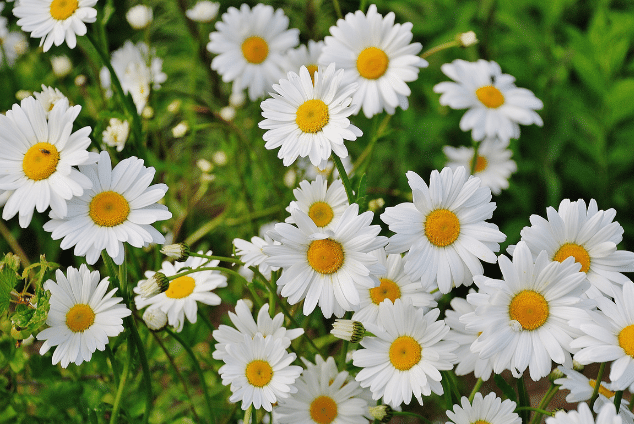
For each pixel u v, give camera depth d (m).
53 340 0.64
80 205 0.63
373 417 0.66
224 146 0.93
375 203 0.78
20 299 0.65
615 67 0.93
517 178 1.02
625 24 0.94
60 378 0.74
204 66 1.03
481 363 0.68
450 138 1.05
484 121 0.80
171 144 1.16
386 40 0.75
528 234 0.63
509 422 0.65
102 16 0.82
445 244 0.64
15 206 0.62
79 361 0.64
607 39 0.93
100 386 0.74
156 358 0.79
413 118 1.00
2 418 0.74
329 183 0.79
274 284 0.69
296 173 0.85
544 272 0.61
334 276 0.63
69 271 0.65
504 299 0.62
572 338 0.61
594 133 0.94
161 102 1.13
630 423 0.64
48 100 0.73
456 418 0.65
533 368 0.61
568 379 0.66
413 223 0.63
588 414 0.58
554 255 0.64
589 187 0.99
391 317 0.64
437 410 0.87
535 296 0.62
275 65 0.88
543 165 0.93
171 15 1.16
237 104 0.93
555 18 0.97
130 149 0.78
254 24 0.87
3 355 0.73
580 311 0.61
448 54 1.02
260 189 0.90
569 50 0.92
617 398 0.62
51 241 0.95
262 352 0.65
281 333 0.66
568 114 0.95
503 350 0.62
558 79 0.96
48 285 0.65
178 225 0.87
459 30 1.00
